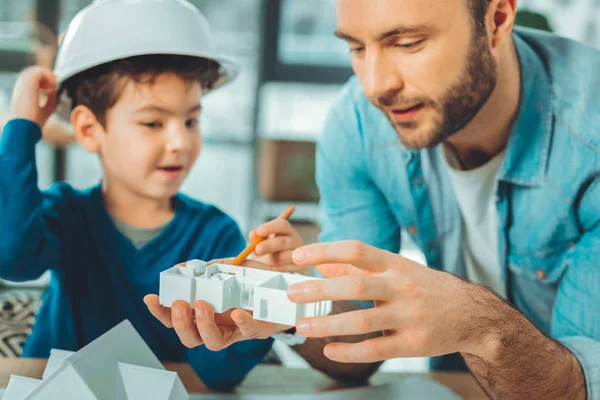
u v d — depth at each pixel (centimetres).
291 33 342
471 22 78
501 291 116
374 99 79
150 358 65
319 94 355
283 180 321
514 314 68
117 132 94
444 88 78
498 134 97
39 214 93
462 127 85
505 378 68
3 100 295
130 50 88
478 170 101
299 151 320
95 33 90
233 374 82
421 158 106
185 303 59
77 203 102
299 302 55
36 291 237
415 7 73
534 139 96
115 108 93
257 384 85
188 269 62
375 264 58
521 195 101
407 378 86
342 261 58
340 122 112
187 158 97
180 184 97
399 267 59
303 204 327
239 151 359
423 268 61
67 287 98
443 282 61
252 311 65
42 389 57
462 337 60
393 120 82
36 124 96
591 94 95
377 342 57
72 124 98
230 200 347
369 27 74
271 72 345
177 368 87
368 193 115
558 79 96
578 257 94
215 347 60
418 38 75
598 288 89
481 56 80
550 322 113
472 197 105
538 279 107
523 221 102
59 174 326
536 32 104
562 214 98
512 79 92
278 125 356
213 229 103
